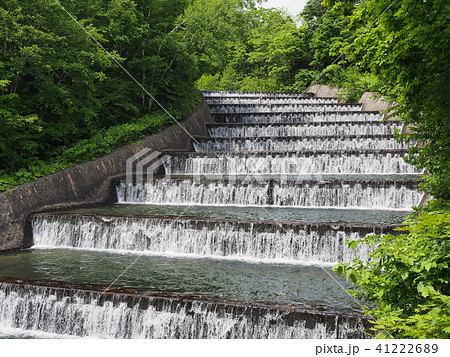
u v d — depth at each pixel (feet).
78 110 50.37
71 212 43.37
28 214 40.86
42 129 46.70
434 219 13.56
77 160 49.14
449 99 21.95
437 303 12.88
